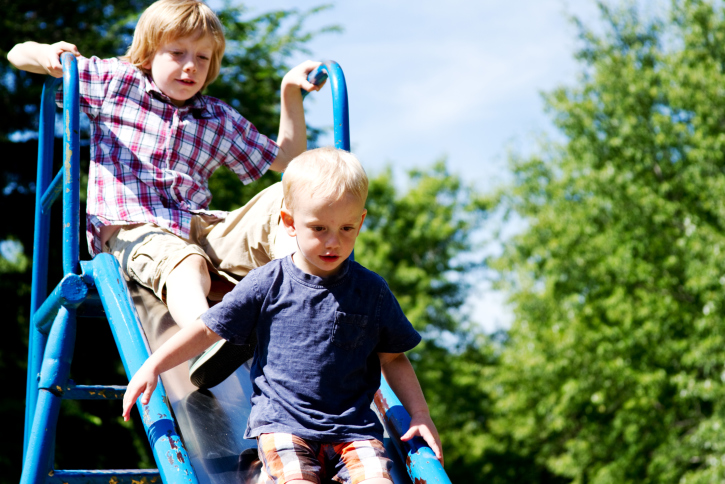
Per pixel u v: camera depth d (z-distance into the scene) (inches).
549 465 908.6
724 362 631.2
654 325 690.8
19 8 521.7
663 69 755.4
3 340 489.7
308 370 84.4
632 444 760.3
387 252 1391.5
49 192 151.1
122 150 128.2
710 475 625.9
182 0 130.2
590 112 805.2
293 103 145.7
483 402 1245.1
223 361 98.6
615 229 735.1
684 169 725.9
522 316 825.5
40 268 164.7
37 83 508.1
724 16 765.3
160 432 87.0
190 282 109.7
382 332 89.1
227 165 140.3
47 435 117.8
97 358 478.6
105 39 529.0
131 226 124.7
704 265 641.0
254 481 86.7
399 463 95.3
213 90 555.8
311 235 82.5
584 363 753.6
